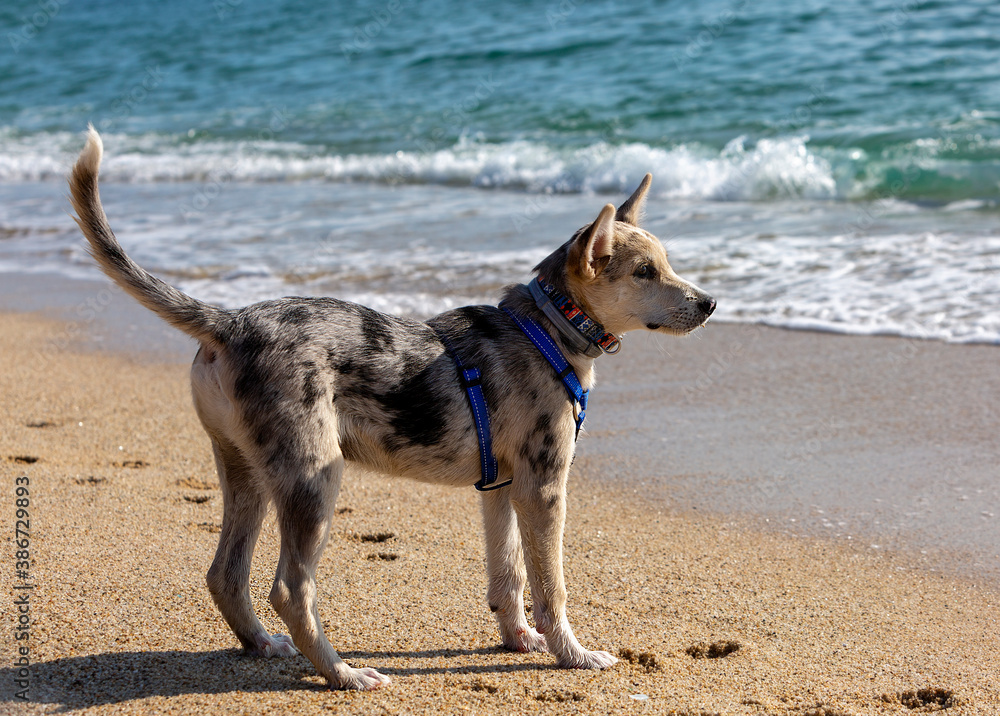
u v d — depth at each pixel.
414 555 4.76
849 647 3.89
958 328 7.79
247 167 16.70
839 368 7.29
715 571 4.64
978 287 8.64
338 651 3.84
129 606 4.09
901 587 4.44
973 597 4.32
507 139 16.55
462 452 3.70
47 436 6.39
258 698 3.40
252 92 23.14
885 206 12.00
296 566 3.42
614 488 5.69
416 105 19.70
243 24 32.22
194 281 10.20
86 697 3.38
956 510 5.14
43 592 4.18
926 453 5.83
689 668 3.72
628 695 3.48
